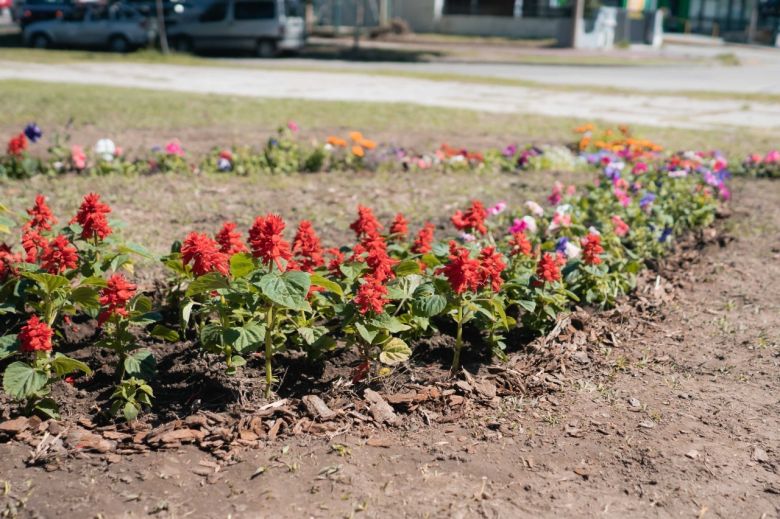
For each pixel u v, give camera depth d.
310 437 3.41
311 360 4.03
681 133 13.06
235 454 3.27
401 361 4.07
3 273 4.17
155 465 3.18
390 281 4.16
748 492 3.14
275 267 3.71
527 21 44.28
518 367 4.15
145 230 6.35
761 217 7.66
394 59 29.08
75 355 4.09
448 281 3.91
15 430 3.36
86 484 3.05
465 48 36.03
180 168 8.84
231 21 28.20
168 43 28.77
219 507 2.93
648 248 6.09
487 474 3.20
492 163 9.78
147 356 3.66
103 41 28.39
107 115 13.20
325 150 9.43
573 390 3.94
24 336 3.37
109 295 3.57
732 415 3.75
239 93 17.84
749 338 4.68
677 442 3.48
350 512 2.92
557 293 4.61
